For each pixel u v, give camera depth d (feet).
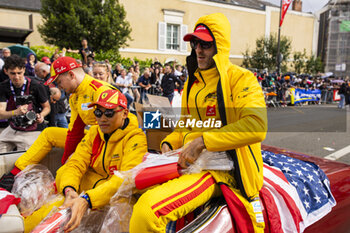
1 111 9.86
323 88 56.59
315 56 70.18
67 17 40.50
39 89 10.64
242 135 4.51
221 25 5.17
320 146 18.98
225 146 4.61
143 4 54.24
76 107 7.54
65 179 6.24
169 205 4.31
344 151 17.72
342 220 6.35
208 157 4.97
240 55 68.80
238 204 4.76
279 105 43.45
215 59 5.11
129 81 27.17
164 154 5.67
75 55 34.76
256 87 4.86
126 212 5.31
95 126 6.84
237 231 4.69
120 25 48.47
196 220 4.52
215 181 4.99
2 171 7.43
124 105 6.23
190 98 5.92
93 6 43.16
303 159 7.67
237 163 4.88
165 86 26.21
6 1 49.39
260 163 5.09
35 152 7.63
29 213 6.35
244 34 68.44
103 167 6.60
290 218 5.25
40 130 10.59
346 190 6.53
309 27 76.69
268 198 5.22
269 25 71.67
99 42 43.91
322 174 6.47
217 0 62.69
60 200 6.17
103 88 7.16
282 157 7.20
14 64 9.81
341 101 45.88
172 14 57.26
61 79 7.47
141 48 55.36
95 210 5.51
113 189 5.40
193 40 5.51
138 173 5.11
